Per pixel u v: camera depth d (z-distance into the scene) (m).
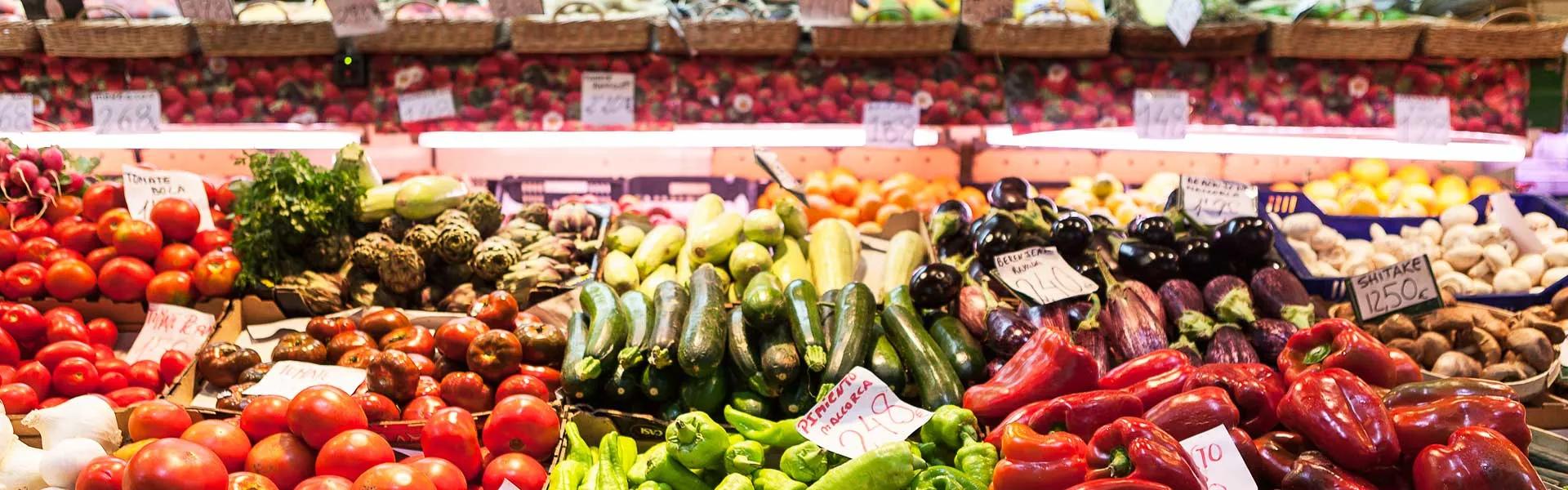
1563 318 3.39
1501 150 4.99
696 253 3.74
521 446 2.60
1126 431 2.10
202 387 3.14
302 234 3.61
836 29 4.49
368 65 4.77
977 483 2.27
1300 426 2.18
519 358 2.97
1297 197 4.19
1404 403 2.28
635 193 5.35
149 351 3.43
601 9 4.74
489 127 4.83
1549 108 4.67
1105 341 3.11
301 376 2.94
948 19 4.51
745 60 4.77
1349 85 4.67
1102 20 4.55
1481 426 2.08
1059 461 2.14
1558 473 2.37
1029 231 3.59
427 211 3.78
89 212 3.79
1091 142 5.07
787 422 2.60
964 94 4.76
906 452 2.25
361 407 2.58
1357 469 2.11
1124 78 4.71
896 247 3.75
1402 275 3.20
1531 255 3.90
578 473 2.53
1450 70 4.66
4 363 3.21
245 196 3.66
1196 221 3.69
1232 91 4.70
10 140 3.85
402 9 4.70
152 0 4.79
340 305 3.59
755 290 2.91
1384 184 4.98
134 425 2.60
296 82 4.78
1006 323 3.01
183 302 3.52
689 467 2.50
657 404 2.92
